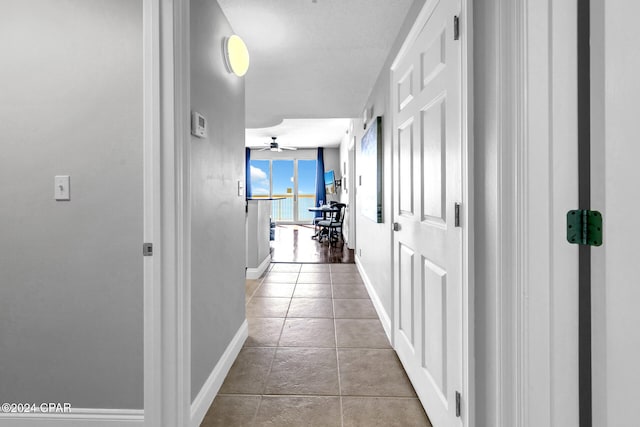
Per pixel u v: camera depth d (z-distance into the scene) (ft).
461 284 4.39
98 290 5.01
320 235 27.45
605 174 3.04
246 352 8.01
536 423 3.28
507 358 3.49
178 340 4.85
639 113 2.93
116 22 4.95
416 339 6.32
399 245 7.55
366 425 5.51
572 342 3.25
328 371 7.15
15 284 5.03
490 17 3.76
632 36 2.93
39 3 5.00
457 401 4.50
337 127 24.85
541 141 3.24
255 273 15.07
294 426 5.49
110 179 4.98
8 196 5.01
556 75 3.20
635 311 2.97
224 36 7.25
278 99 14.03
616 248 3.02
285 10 7.34
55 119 4.98
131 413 4.99
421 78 5.96
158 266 4.79
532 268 3.27
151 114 4.79
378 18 7.67
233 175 7.79
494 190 3.68
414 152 6.37
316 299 12.14
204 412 5.73
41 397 5.04
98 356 5.02
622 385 3.01
